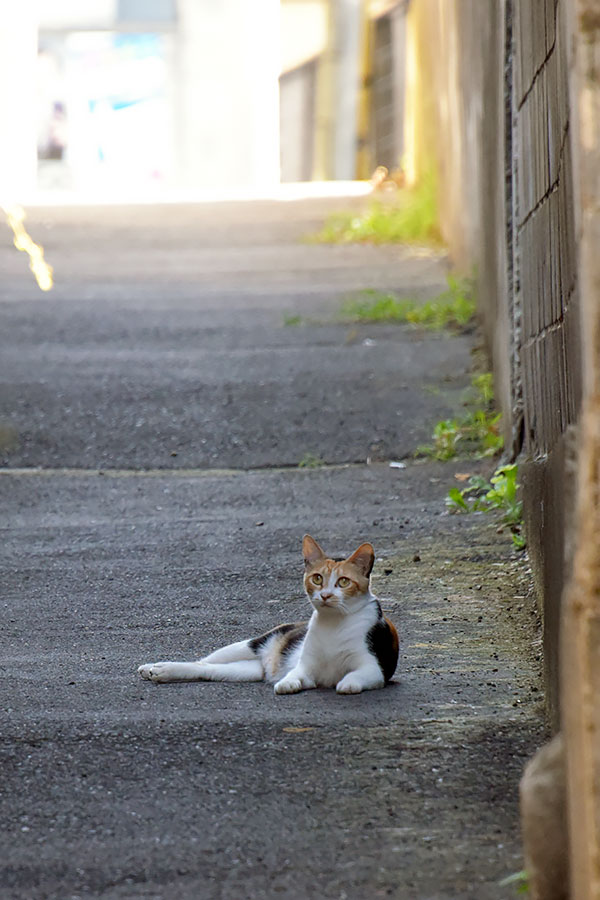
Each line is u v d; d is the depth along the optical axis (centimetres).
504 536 1747
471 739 1020
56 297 3481
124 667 1270
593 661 638
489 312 2586
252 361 2861
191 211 4788
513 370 1967
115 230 4456
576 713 650
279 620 1438
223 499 2083
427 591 1520
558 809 708
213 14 6769
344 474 2208
